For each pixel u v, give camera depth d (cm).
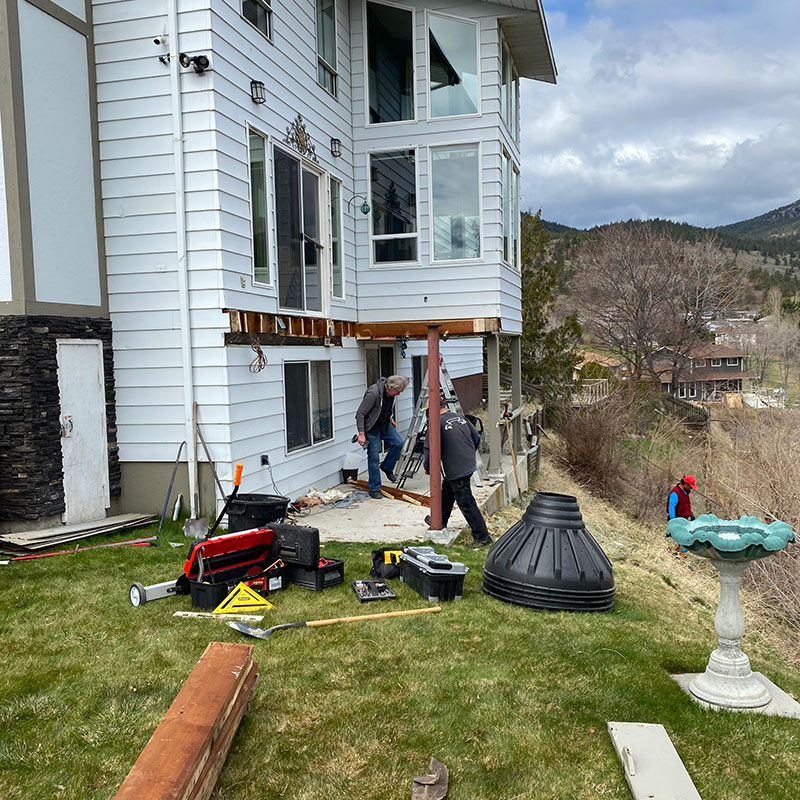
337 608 525
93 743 342
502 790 323
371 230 1128
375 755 344
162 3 718
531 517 577
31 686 394
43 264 666
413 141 1103
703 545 402
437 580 542
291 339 902
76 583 564
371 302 1132
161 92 726
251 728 361
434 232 1108
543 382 2459
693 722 383
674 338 3334
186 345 734
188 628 477
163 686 396
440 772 328
